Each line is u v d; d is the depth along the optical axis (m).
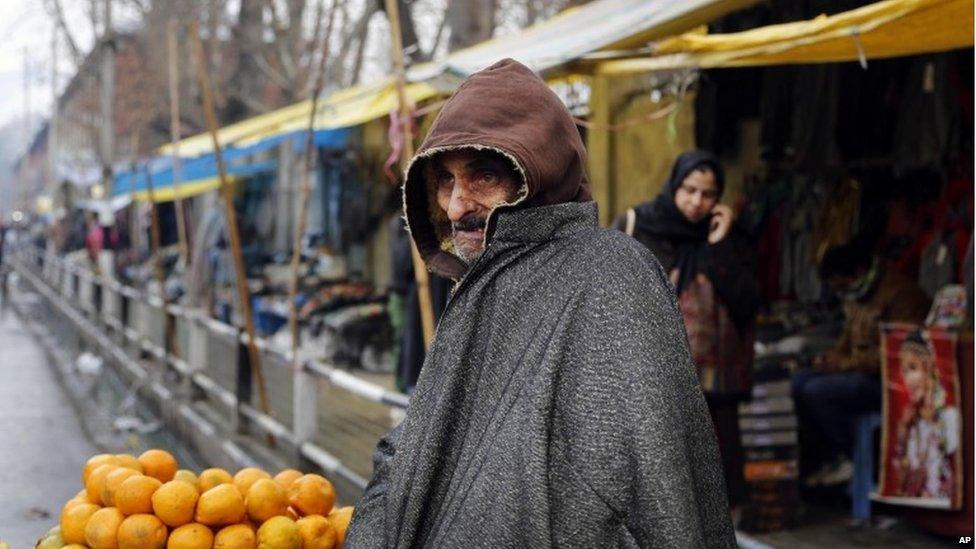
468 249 1.92
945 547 4.86
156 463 2.52
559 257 1.75
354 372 11.22
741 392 4.55
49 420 9.35
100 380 11.65
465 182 1.88
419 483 1.76
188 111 19.61
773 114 6.97
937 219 5.94
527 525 1.61
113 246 18.62
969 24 3.51
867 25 3.47
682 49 4.26
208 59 17.62
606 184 8.90
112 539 2.30
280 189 16.91
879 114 6.36
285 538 2.32
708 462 1.73
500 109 1.82
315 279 13.51
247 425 7.74
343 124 7.29
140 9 20.25
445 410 1.76
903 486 4.93
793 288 7.21
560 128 1.84
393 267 8.12
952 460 4.72
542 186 1.79
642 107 8.55
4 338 16.95
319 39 14.70
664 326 1.69
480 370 1.77
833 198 6.78
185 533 2.28
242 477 2.51
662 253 4.52
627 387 1.62
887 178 6.51
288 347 12.05
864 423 5.27
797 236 7.13
